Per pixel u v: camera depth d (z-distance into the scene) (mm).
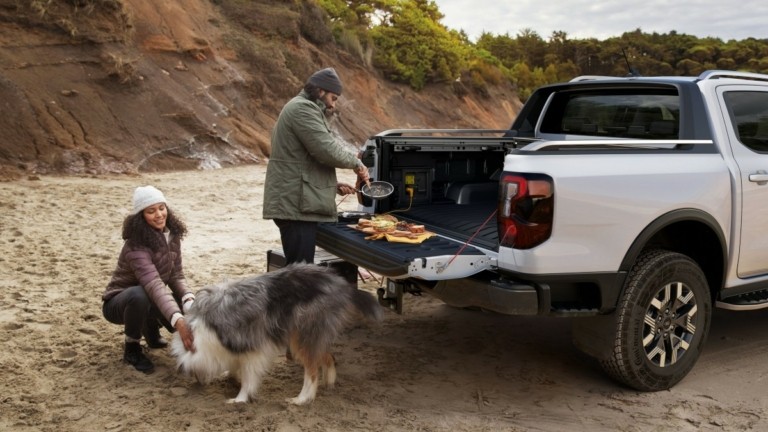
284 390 4602
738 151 5137
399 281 5004
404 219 5746
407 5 31359
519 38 51312
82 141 14492
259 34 22609
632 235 4488
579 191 4285
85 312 5914
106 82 15953
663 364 4719
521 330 6117
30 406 4156
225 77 19484
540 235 4223
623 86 5664
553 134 6367
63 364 4832
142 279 4629
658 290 4605
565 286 4480
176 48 18547
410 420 4238
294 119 4848
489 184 6332
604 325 4551
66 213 10039
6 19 15055
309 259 5121
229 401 4277
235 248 8711
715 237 4949
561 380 4996
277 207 4961
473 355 5469
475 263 4406
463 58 34250
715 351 5629
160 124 16250
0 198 10625
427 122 28469
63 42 15633
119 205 10859
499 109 35062
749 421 4344
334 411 4293
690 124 5062
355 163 5012
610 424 4285
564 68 45719
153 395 4402
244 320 4066
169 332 5508
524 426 4234
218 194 12664
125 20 17125
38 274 6973
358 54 27453
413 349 5566
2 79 14086
